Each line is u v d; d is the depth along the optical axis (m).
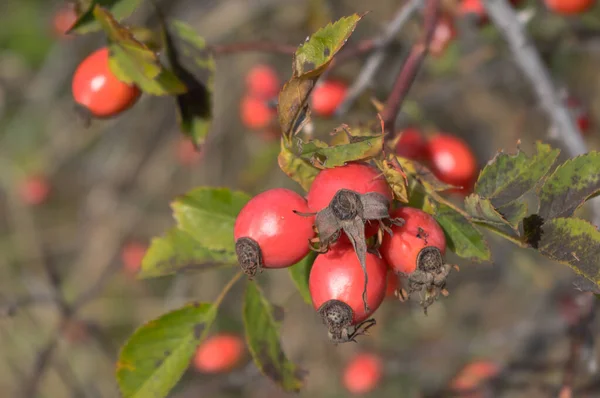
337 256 0.25
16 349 0.59
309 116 0.25
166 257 0.28
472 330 0.64
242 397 0.59
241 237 0.24
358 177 0.24
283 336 0.64
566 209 0.25
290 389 0.28
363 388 0.55
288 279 0.63
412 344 0.61
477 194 0.25
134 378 0.27
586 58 0.63
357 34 0.60
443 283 0.24
